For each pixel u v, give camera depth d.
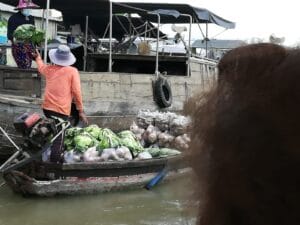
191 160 0.77
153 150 8.13
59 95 7.57
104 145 7.42
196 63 13.92
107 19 15.84
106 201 6.89
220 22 16.05
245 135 0.67
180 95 13.14
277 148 0.64
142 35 16.78
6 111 8.44
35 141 6.88
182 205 0.84
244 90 0.69
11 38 10.26
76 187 7.04
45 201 6.77
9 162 6.97
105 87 11.37
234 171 0.68
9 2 14.70
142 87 12.08
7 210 6.28
